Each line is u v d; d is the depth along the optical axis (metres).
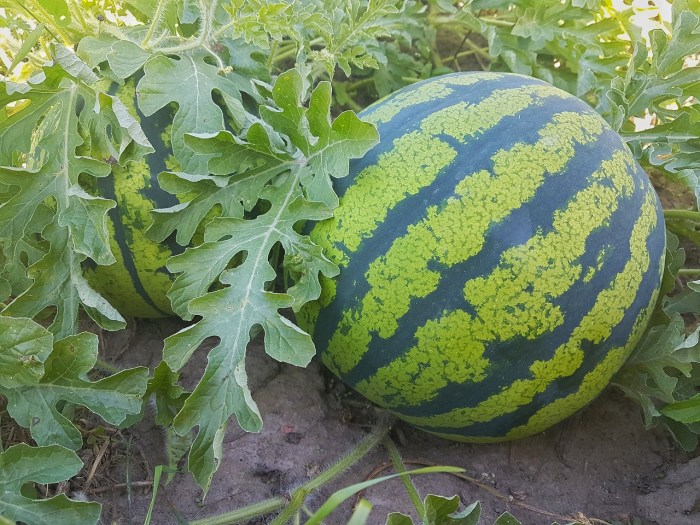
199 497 0.49
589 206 0.42
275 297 0.42
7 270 0.48
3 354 0.40
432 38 0.79
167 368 0.44
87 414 0.52
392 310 0.42
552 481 0.53
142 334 0.60
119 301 0.54
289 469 0.51
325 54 0.54
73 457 0.39
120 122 0.44
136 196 0.48
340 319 0.44
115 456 0.51
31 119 0.47
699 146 0.55
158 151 0.48
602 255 0.42
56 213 0.46
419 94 0.47
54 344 0.41
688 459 0.54
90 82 0.45
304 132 0.45
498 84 0.47
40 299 0.46
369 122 0.45
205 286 0.44
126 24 0.60
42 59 0.56
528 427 0.47
